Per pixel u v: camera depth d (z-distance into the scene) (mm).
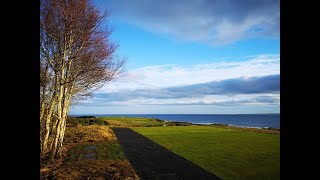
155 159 14773
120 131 34875
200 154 16547
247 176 10836
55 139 14711
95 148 19141
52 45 14461
